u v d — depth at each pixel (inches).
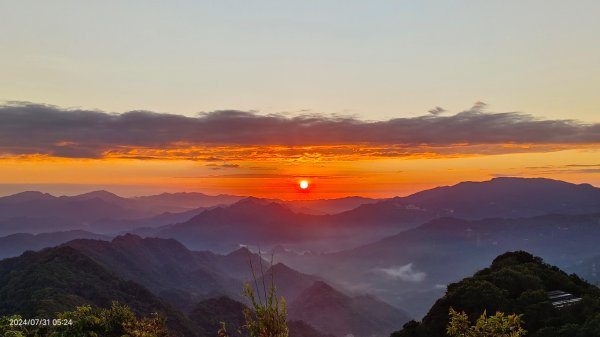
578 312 2059.5
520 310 2156.7
